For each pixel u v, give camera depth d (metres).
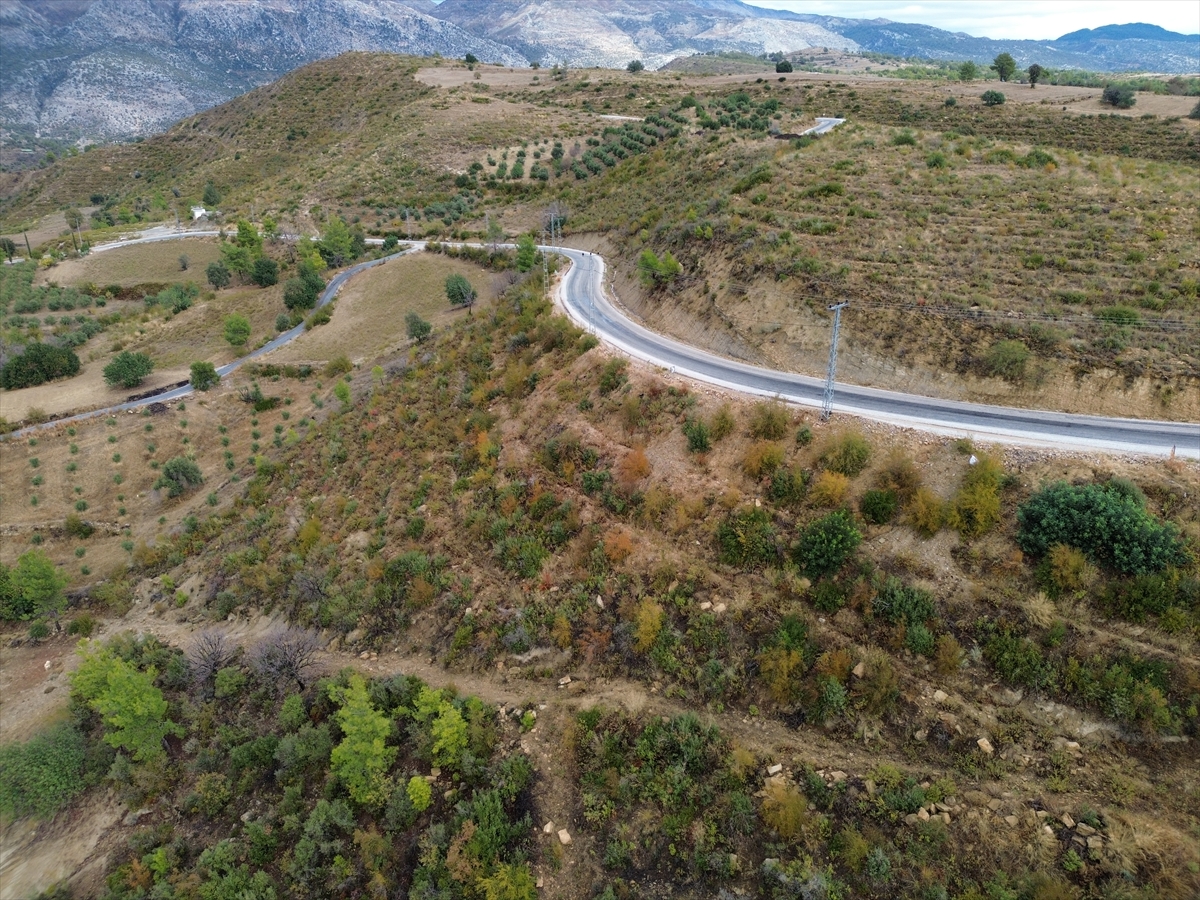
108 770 29.41
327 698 29.23
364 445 46.31
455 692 27.53
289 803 25.41
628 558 29.41
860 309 37.31
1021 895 17.50
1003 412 31.25
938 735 21.28
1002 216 44.75
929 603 23.17
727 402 33.56
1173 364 30.61
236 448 58.66
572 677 27.28
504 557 32.34
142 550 45.12
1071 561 21.75
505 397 43.59
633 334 46.28
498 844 22.22
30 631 39.38
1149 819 18.20
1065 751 20.03
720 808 21.34
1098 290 35.62
